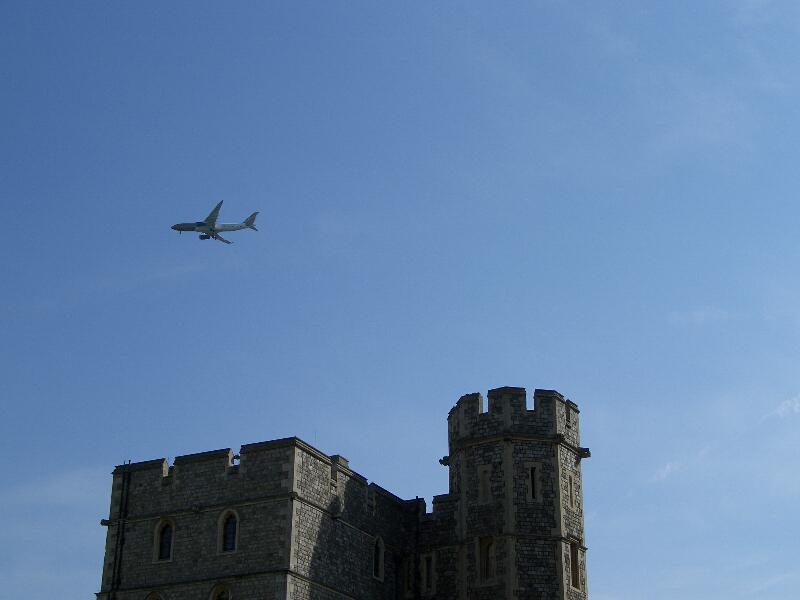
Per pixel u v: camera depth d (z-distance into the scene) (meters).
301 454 42.25
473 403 48.56
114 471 45.19
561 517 46.16
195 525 42.56
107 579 43.22
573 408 49.69
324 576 42.16
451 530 47.53
